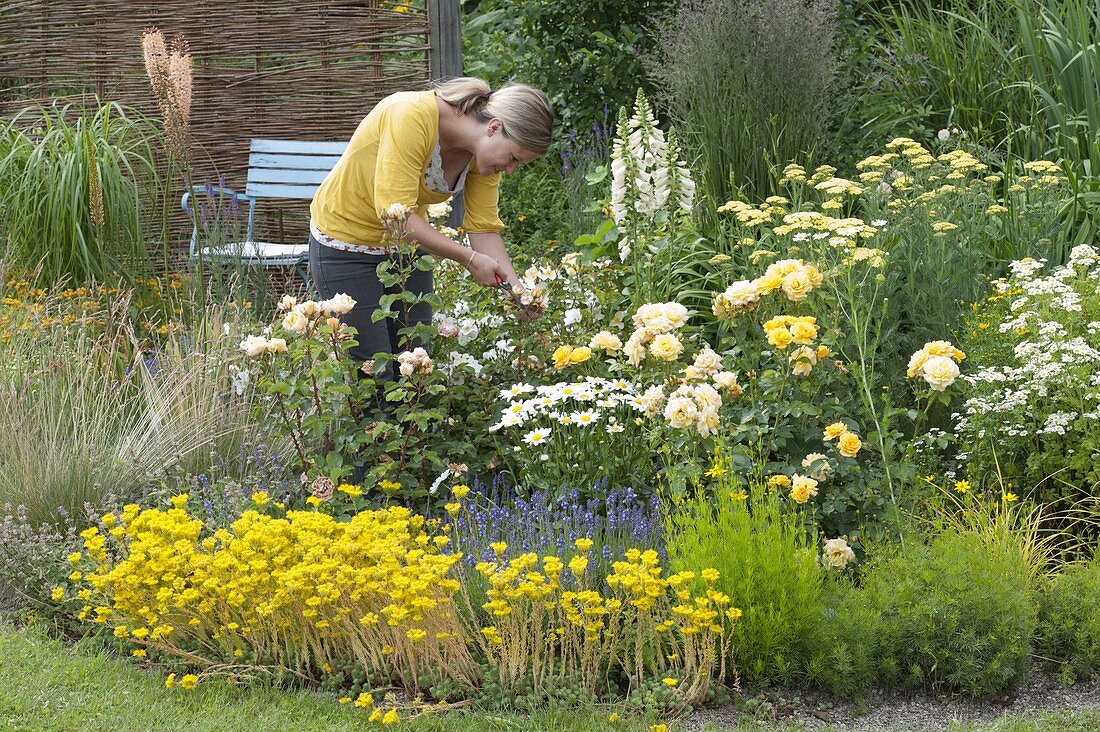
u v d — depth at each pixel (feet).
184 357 19.22
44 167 24.16
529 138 14.80
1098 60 24.64
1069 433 14.96
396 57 27.32
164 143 24.31
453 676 11.88
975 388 15.20
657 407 13.84
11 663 12.16
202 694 11.78
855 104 27.48
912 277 17.48
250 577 11.71
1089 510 14.51
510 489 16.24
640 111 18.40
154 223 26.84
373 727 11.21
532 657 12.10
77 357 18.58
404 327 15.58
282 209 28.07
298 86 27.35
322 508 14.69
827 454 14.55
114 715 11.23
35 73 28.25
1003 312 17.28
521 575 12.51
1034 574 13.33
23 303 20.97
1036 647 12.77
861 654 11.98
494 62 35.12
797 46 23.70
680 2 28.50
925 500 14.30
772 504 12.98
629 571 11.71
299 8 26.99
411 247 14.83
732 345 18.20
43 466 15.66
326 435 15.55
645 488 15.06
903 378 16.48
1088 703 11.94
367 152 15.06
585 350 15.35
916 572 12.51
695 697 11.74
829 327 15.39
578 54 30.83
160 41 21.62
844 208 22.93
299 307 14.61
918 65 28.30
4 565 14.05
